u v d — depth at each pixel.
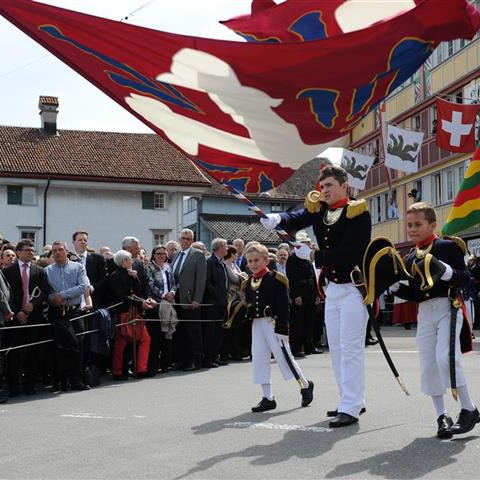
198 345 11.92
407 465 5.02
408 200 34.53
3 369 10.03
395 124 35.72
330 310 6.70
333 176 6.59
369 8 7.84
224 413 7.42
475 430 6.14
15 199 40.69
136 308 11.09
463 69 29.45
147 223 42.81
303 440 5.94
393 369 6.41
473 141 19.86
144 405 8.16
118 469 5.11
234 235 53.19
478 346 14.76
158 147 45.31
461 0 6.72
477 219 10.61
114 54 6.26
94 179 41.56
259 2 7.97
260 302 7.62
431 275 5.77
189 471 5.00
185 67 6.44
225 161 6.85
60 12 6.05
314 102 6.69
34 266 9.89
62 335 9.79
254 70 6.53
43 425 7.02
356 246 6.48
